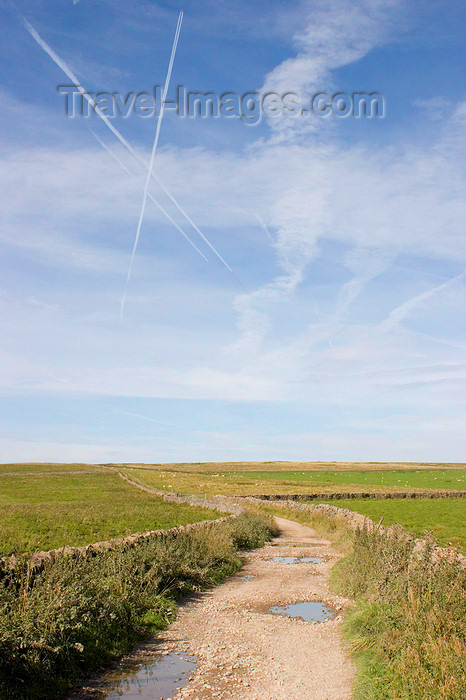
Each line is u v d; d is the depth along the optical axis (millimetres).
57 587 11375
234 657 11336
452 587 10734
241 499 57250
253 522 33531
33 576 11984
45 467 121375
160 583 16531
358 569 16781
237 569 22281
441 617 9711
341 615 14484
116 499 52906
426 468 145375
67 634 10633
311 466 156750
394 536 15906
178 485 78625
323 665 10727
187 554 19266
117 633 12023
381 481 94688
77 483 78250
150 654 11547
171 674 10359
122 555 15773
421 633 9555
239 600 16672
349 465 164625
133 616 13188
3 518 31172
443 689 7766
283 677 10148
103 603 12344
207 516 37594
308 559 25250
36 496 54438
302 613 15109
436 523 34406
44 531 25703
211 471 123812
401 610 10867
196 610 15414
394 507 49625
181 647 12031
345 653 11297
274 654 11500
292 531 38125
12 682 8867
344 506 51125
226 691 9531
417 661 8734
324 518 40844
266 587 18641
